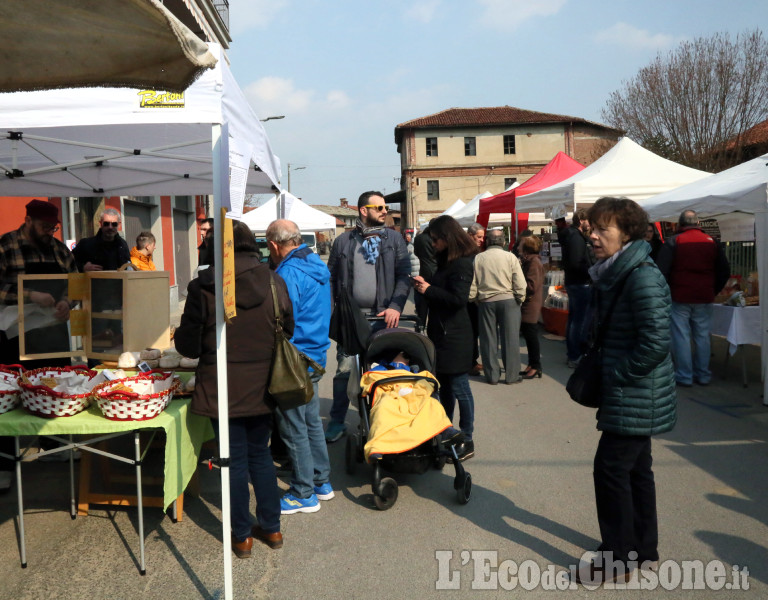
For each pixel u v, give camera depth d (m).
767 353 6.45
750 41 24.91
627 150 10.15
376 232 5.34
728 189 6.92
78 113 3.03
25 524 4.03
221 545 3.76
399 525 4.03
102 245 6.79
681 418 6.20
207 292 3.36
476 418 6.38
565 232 8.64
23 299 4.42
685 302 7.32
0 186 6.16
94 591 3.26
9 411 3.61
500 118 51.16
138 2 2.09
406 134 50.66
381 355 4.93
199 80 3.00
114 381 3.54
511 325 7.79
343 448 5.55
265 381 3.48
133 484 4.26
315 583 3.34
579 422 6.20
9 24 2.22
